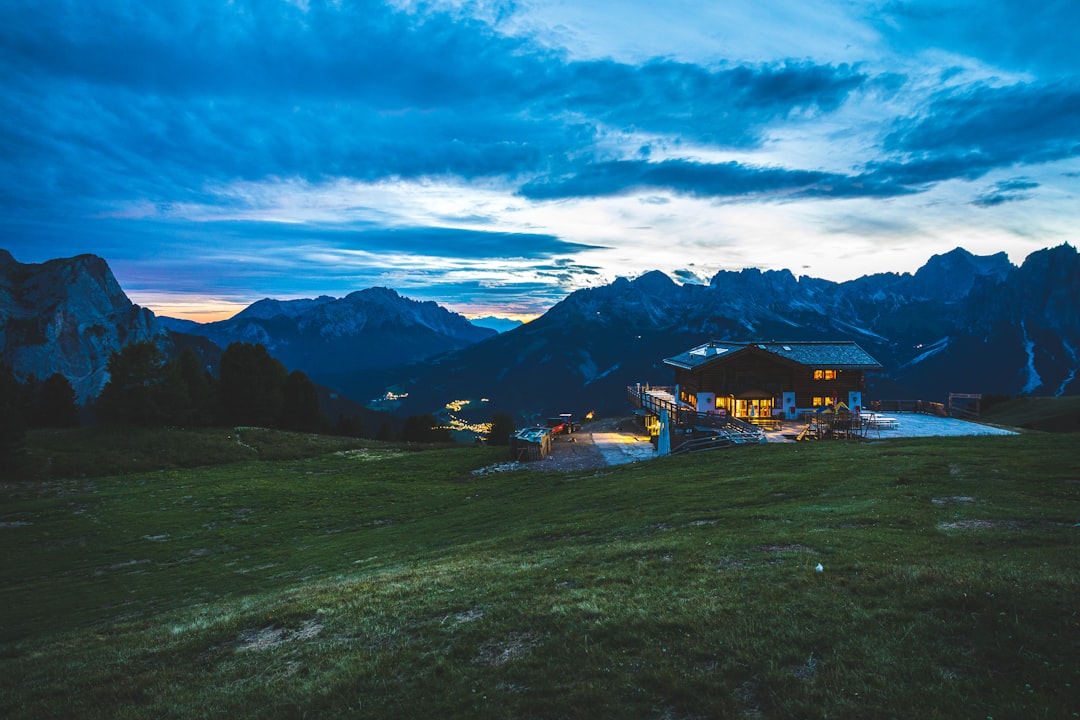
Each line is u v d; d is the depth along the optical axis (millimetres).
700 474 38531
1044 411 108125
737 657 11414
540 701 10672
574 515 31016
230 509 47438
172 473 61812
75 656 17375
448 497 47469
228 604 22109
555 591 16625
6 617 25734
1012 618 11562
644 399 84812
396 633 15070
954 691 9617
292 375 103125
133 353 76062
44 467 60062
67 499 50406
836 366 74062
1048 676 9719
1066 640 10609
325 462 69375
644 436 73250
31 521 44344
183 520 44344
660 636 12695
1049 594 12367
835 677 10375
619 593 15656
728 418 61469
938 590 13164
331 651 14461
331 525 42125
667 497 31531
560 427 77438
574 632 13367
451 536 32188
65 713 12898
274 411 93812
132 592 28859
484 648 13391
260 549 36781
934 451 36688
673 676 10961
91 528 42406
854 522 21406
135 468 63125
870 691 9891
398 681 12195
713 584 15516
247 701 12273
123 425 74062
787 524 22031
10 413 58281
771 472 35438
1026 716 8828
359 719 10930
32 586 31047
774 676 10539
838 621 12445
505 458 61219
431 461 65938
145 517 45156
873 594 13695
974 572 14250
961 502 23422
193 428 79375
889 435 54406
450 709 10859
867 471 31906
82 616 25156
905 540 18328
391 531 37281
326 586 21859
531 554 22609
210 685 13500
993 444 38500
